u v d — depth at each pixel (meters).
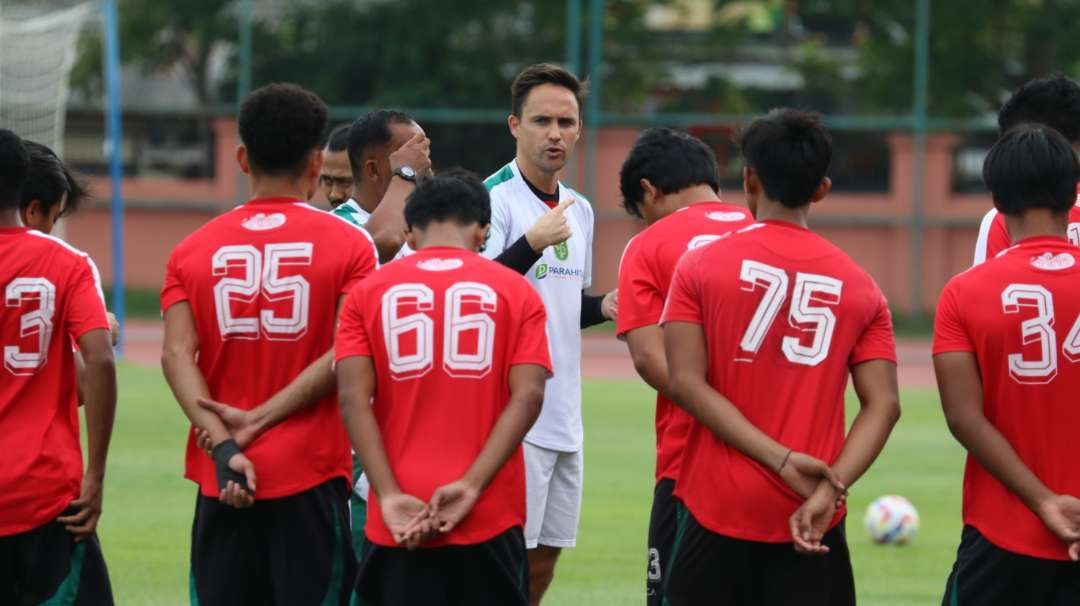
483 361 17.27
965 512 17.89
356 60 102.69
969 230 98.62
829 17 105.69
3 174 18.52
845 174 99.88
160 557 30.92
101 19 111.38
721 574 17.33
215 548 18.69
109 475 40.53
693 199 21.02
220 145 104.25
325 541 18.50
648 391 64.81
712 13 106.75
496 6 102.50
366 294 17.45
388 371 17.31
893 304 99.56
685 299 17.20
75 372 19.25
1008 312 17.11
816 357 16.91
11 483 18.33
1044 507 16.86
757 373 16.92
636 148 21.44
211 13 109.50
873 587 29.19
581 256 23.91
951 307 17.44
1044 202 17.34
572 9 97.12
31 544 18.59
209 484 18.64
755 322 16.92
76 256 18.89
